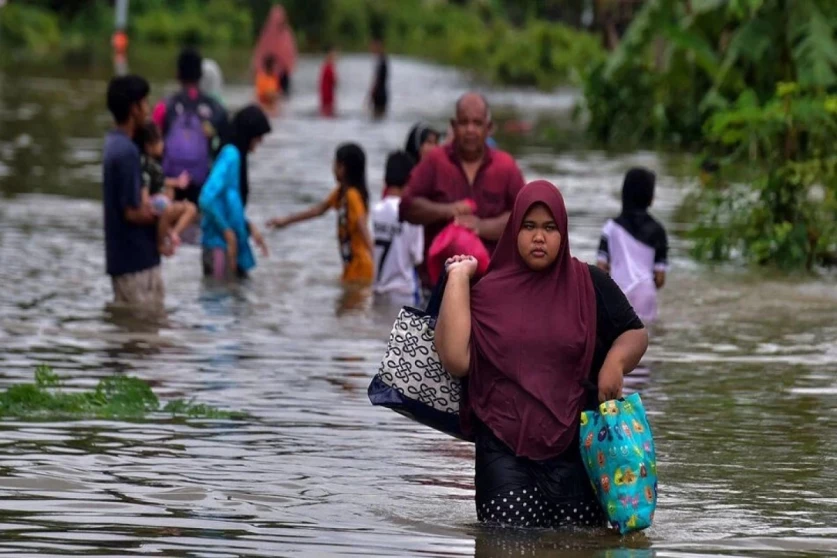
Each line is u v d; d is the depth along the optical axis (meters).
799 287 34.09
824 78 43.22
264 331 27.98
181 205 30.89
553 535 15.65
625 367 16.11
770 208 37.72
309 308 30.70
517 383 16.09
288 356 25.56
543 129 81.81
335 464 18.55
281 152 65.62
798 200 37.62
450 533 15.62
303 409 21.58
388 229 32.19
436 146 30.80
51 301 30.64
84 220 43.06
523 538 15.49
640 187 29.25
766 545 15.38
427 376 16.44
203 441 19.52
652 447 15.73
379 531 15.66
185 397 22.17
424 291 30.16
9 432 19.73
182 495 16.89
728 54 45.47
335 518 16.14
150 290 30.48
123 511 16.17
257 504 16.61
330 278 34.69
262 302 31.30
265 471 18.09
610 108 74.44
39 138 68.75
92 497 16.72
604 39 137.50
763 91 47.66
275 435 19.95
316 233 42.16
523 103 107.81
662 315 30.12
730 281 34.75
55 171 55.62
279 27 112.44
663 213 46.25
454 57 171.75
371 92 97.75
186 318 29.14
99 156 61.69
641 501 15.51
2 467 17.91
